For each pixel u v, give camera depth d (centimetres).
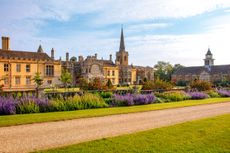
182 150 674
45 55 5862
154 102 2144
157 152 654
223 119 1183
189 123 1069
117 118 1250
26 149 683
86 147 687
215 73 9544
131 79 8731
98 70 7212
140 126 1035
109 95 2167
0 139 795
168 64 12144
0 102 1375
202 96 2680
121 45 9956
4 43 5472
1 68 4947
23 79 5259
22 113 1405
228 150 680
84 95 1819
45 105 1516
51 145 727
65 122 1116
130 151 657
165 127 979
